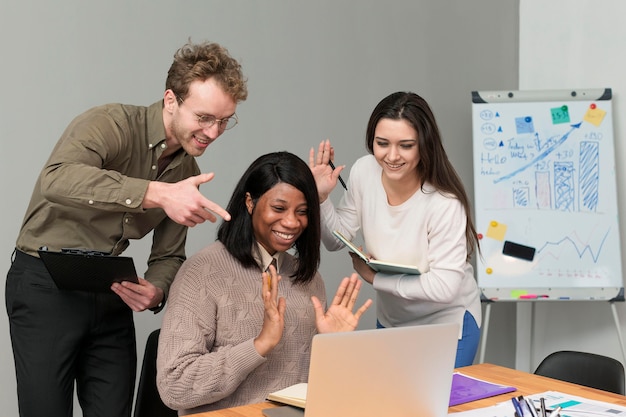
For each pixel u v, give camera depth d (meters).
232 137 3.20
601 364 2.22
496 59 4.15
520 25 4.23
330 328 1.70
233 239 1.81
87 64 2.82
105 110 1.92
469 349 2.41
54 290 1.95
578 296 3.58
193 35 3.07
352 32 3.57
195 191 1.68
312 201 1.81
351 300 1.74
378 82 3.68
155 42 2.97
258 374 1.75
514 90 3.92
